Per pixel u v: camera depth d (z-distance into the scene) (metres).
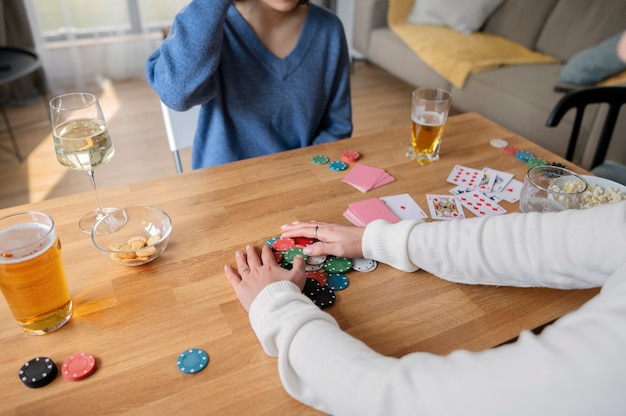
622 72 2.46
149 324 0.74
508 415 0.46
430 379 0.53
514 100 2.70
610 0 2.81
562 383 0.45
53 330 0.73
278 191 1.08
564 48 3.06
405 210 1.02
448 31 3.53
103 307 0.77
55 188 2.49
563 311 0.78
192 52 1.16
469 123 1.43
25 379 0.64
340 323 0.75
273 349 0.69
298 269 0.81
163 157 2.80
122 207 1.02
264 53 1.37
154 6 3.74
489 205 1.04
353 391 0.57
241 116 1.42
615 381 0.43
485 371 0.50
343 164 1.18
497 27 3.53
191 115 1.47
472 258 0.80
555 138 2.52
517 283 0.80
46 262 0.68
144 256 0.84
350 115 1.60
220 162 1.45
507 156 1.25
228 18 1.34
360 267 0.87
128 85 3.77
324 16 1.44
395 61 3.66
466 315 0.77
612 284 0.52
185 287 0.81
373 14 3.80
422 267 0.85
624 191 0.98
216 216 0.99
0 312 0.77
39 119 3.21
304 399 0.63
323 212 1.01
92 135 0.97
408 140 1.33
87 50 3.67
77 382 0.65
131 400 0.63
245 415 0.62
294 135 1.53
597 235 0.69
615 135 2.28
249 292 0.77
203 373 0.67
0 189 2.47
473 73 2.98
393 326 0.75
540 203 0.92
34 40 3.43
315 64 1.44
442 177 1.15
